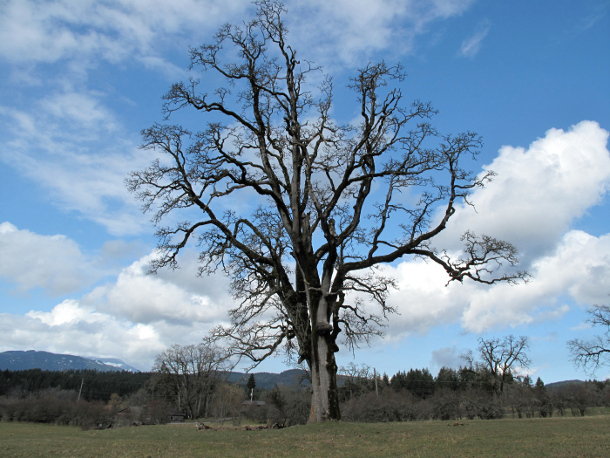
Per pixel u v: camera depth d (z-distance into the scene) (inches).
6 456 510.9
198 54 922.1
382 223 937.5
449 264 917.2
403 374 3811.5
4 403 2504.9
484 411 1697.8
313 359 867.4
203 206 904.9
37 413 2342.5
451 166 899.4
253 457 502.6
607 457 446.0
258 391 3368.6
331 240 893.2
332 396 830.5
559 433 665.6
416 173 901.8
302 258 921.5
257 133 994.1
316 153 1021.2
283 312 918.4
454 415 1720.0
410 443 585.6
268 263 954.7
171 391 3186.5
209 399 3009.4
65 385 4562.0
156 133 890.1
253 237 932.6
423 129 911.7
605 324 1866.4
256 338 920.9
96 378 4817.9
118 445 609.0
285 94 1003.3
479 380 2677.2
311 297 896.9
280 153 1025.5
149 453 533.0
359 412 1774.1
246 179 910.4
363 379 2440.9
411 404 1815.9
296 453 529.3
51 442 657.0
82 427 1971.0
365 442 606.2
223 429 990.4
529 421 989.2
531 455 470.6
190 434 788.6
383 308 965.8
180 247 936.3
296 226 924.0
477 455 479.8
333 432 703.1
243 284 946.7
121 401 4315.9
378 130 952.3
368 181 987.3
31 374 4584.2
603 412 2018.9
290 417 1720.0
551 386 2361.0
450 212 914.1
